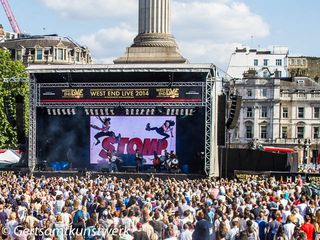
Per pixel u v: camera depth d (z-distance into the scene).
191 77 55.53
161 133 56.03
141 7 61.72
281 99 136.75
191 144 55.78
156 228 22.62
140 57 60.41
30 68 56.19
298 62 164.25
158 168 56.06
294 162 60.28
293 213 24.52
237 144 137.12
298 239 20.58
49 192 34.44
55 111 57.28
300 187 36.81
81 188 34.66
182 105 55.47
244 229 22.59
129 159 56.59
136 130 56.44
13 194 31.91
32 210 25.81
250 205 27.23
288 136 136.88
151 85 55.88
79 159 57.34
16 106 57.34
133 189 32.59
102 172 55.12
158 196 31.42
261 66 163.12
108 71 55.06
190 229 21.73
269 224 23.78
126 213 23.62
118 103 56.44
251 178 49.97
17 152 72.00
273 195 30.28
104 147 56.88
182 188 34.78
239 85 137.50
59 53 127.94
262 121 137.00
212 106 55.03
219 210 23.91
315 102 136.12
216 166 57.41
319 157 91.94
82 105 56.84
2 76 82.38
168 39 61.19
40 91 57.47
